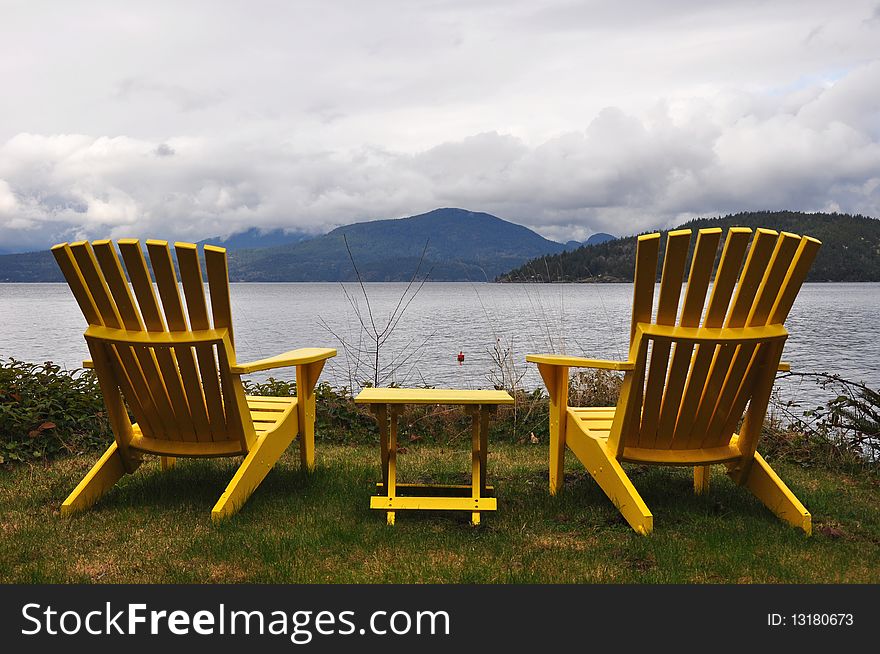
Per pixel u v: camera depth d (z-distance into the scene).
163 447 4.27
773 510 4.09
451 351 19.06
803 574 3.35
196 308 3.83
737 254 3.52
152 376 4.03
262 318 44.19
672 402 3.92
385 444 4.55
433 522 4.08
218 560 3.47
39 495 4.54
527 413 6.80
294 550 3.59
